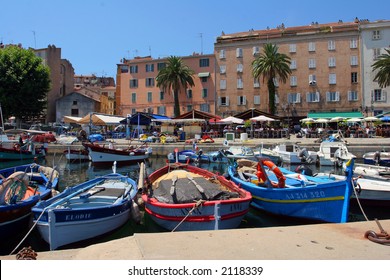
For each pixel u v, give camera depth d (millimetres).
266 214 11141
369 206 12344
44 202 9234
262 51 55188
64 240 8195
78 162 28828
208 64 57812
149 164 27969
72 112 63031
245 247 5133
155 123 44375
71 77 73125
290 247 5125
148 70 61750
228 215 8766
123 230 9836
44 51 62000
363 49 50969
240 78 56062
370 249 5027
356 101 51219
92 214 8602
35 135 35375
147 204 10039
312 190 9477
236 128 45250
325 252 4898
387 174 15000
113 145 30141
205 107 57562
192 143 32219
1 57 44281
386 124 43438
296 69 53812
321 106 52562
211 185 10445
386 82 44562
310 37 53312
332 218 9031
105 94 85000
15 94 44406
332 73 52312
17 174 9602
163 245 5238
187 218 8648
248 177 13805
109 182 13219
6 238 8883
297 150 27203
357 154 27672
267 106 54406
